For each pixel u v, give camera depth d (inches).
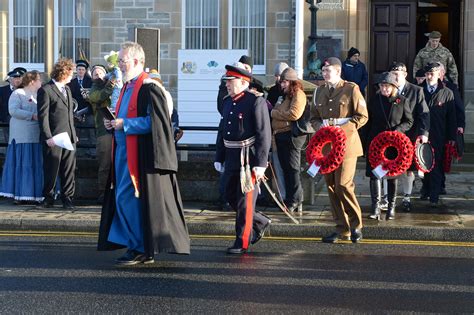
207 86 528.7
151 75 414.9
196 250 386.6
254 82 445.4
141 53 348.2
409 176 458.9
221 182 383.9
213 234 430.9
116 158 347.6
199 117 530.6
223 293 303.6
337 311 280.2
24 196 490.3
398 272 339.3
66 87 479.2
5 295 299.9
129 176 343.6
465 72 689.6
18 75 556.7
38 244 400.5
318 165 393.4
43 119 467.5
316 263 356.8
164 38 734.5
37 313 277.0
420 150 438.3
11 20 767.1
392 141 417.1
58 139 464.4
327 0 700.7
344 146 389.4
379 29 716.7
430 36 605.3
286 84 448.1
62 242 406.3
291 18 716.7
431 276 331.9
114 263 354.9
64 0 759.1
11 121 494.6
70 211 469.4
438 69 483.2
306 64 695.7
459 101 507.8
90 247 393.7
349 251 385.1
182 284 317.4
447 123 486.9
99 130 486.6
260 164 370.0
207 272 338.3
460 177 609.0
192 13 741.3
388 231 416.8
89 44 757.3
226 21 736.3
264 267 348.5
